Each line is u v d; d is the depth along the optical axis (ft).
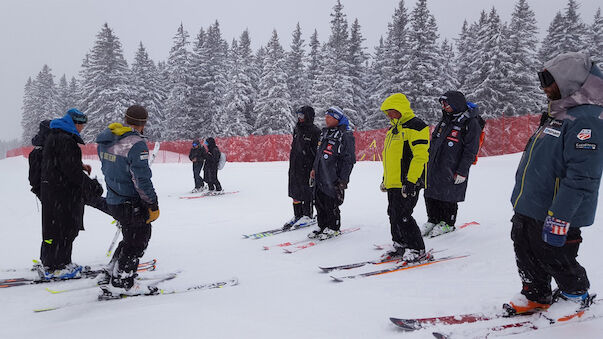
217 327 8.28
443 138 15.56
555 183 6.86
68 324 8.66
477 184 30.73
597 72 6.54
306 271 12.74
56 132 11.85
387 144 13.03
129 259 10.44
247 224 21.86
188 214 25.70
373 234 17.29
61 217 12.06
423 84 93.56
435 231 15.93
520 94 92.89
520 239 7.55
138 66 150.92
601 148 6.31
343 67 113.91
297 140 19.04
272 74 118.01
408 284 10.78
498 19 95.50
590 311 7.68
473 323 7.77
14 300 10.57
